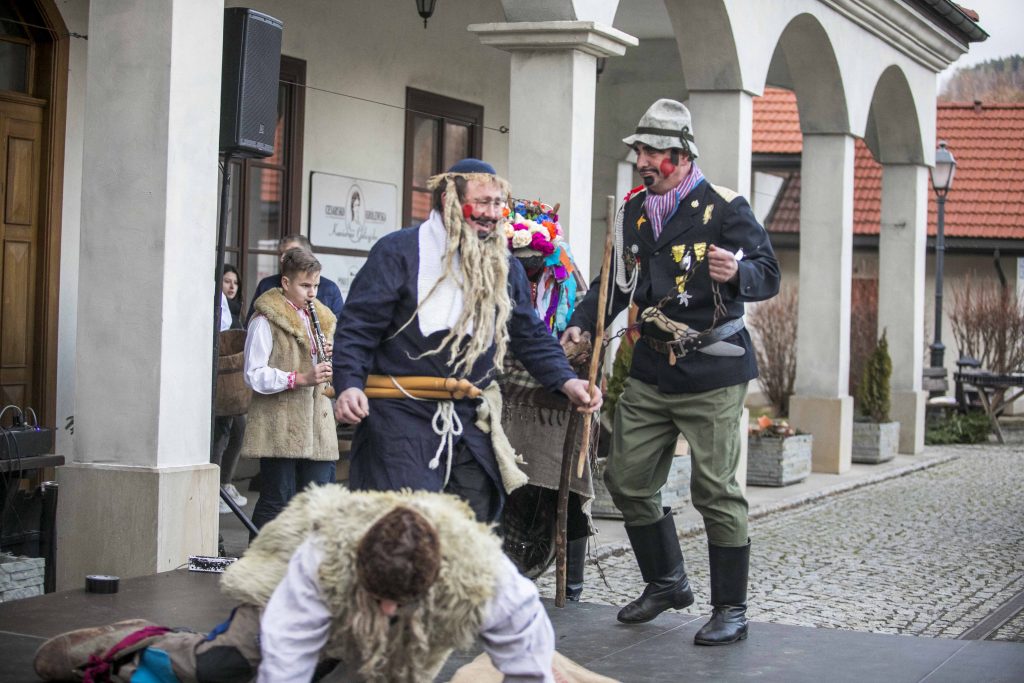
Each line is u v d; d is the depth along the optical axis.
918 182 15.06
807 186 12.71
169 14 5.72
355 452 4.37
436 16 12.03
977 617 6.82
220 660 3.29
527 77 7.77
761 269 5.11
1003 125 25.23
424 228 4.28
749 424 12.31
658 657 5.02
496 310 4.29
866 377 14.27
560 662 4.51
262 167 10.16
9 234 7.95
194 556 5.71
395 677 3.10
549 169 7.73
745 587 5.35
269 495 6.61
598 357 4.90
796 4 11.02
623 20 13.48
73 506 5.82
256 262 10.20
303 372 6.61
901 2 12.91
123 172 5.80
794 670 4.88
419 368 4.21
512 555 5.64
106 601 4.73
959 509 10.87
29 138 8.07
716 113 10.05
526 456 5.52
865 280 22.52
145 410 5.77
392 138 11.60
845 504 10.99
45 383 8.13
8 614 4.52
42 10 8.04
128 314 5.79
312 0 10.48
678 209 5.31
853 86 12.52
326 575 2.95
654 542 5.51
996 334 21.27
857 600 7.16
